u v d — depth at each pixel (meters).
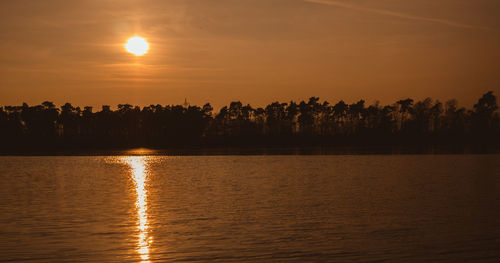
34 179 53.22
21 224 24.05
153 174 60.69
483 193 36.38
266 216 26.42
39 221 24.91
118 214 27.20
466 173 58.06
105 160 103.31
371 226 23.31
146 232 22.12
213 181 49.16
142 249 19.00
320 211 28.05
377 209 28.59
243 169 69.06
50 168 75.19
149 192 38.84
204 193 37.91
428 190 38.75
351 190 39.34
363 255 18.02
